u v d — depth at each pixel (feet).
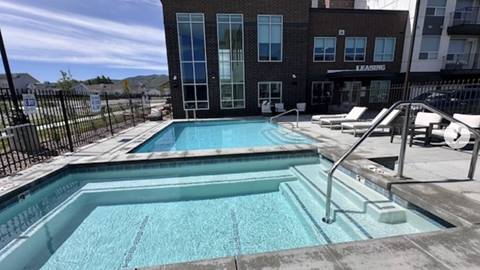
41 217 12.23
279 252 6.02
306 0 45.21
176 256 9.18
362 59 50.42
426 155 16.08
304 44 47.09
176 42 43.50
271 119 39.22
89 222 11.68
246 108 48.06
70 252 9.48
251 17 44.39
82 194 14.76
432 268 5.49
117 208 13.06
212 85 46.01
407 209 10.13
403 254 5.95
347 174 14.47
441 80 50.80
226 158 18.13
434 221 8.96
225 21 43.83
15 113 17.88
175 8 42.16
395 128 22.06
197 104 46.39
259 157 18.54
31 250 9.65
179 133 33.55
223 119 42.16
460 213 8.07
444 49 49.44
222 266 5.51
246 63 46.21
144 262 8.90
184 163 17.80
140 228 11.10
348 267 5.51
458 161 14.60
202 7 42.65
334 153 16.84
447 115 10.14
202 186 15.67
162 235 10.52
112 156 18.07
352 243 6.39
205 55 44.68
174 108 45.80
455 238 6.61
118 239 10.30
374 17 48.57
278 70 47.42
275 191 14.89
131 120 39.58
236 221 11.55
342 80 50.85
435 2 47.06
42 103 19.01
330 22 47.93
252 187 15.44
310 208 12.07
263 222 11.43
